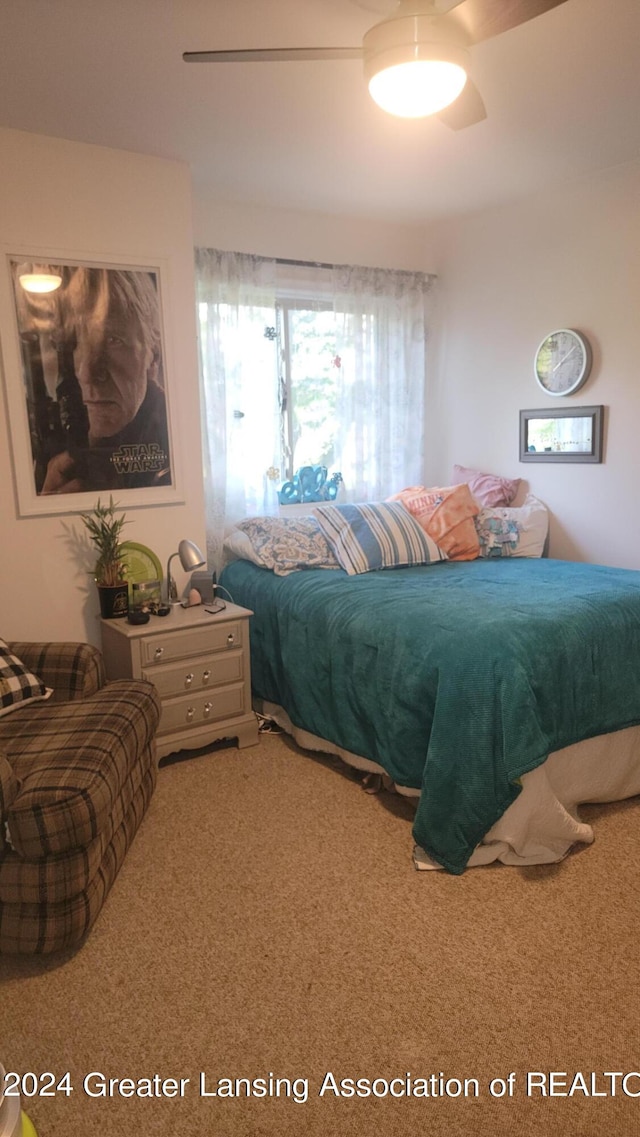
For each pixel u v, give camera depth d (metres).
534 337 3.92
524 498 4.08
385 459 4.35
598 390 3.64
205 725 3.08
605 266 3.51
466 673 2.26
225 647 3.08
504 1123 1.47
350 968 1.87
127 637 2.82
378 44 1.73
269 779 2.88
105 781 1.92
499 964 1.87
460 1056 1.61
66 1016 1.74
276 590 3.28
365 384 4.24
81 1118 1.49
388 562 3.41
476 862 2.27
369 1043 1.65
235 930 2.02
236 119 2.65
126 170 2.97
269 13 1.97
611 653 2.49
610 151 3.11
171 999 1.78
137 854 2.37
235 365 3.70
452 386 4.45
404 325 4.32
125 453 3.12
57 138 2.80
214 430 3.65
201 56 1.78
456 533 3.63
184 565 3.04
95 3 1.90
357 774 2.89
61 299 2.89
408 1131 1.46
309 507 4.14
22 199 2.76
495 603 2.63
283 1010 1.74
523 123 2.77
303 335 4.05
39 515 2.96
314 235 4.03
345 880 2.22
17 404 2.85
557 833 2.28
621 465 3.59
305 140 2.88
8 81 2.33
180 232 3.13
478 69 2.32
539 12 1.62
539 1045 1.63
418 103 1.91
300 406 4.09
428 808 2.26
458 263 4.29
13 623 2.96
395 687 2.48
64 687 2.52
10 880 1.80
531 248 3.85
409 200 3.79
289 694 3.15
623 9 1.96
